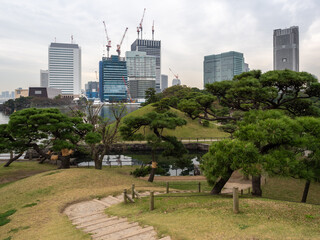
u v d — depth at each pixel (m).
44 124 27.39
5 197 19.25
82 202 17.52
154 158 27.88
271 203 12.70
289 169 13.68
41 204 16.98
